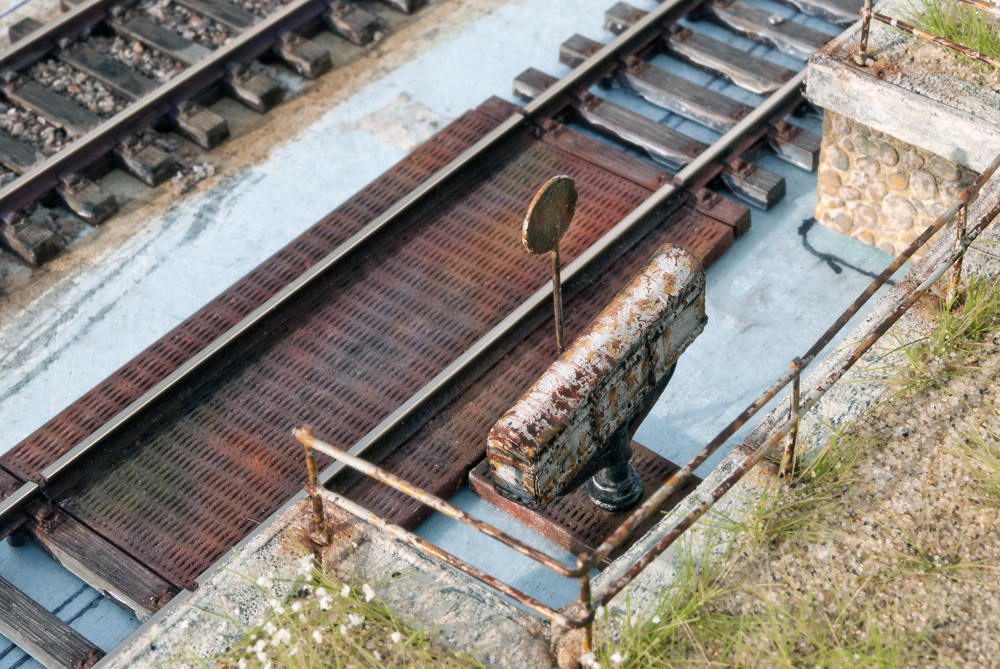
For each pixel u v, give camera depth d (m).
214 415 6.04
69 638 5.24
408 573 4.12
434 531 5.54
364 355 6.23
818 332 6.20
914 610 3.91
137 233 7.27
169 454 5.89
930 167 5.84
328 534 4.23
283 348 6.31
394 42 8.47
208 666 3.93
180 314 6.78
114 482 5.80
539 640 3.91
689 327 4.66
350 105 7.99
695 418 5.87
